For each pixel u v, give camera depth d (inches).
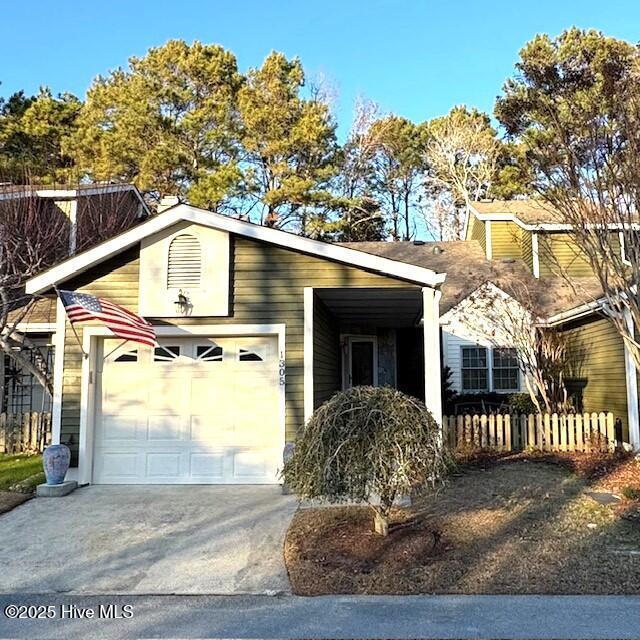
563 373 542.6
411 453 233.3
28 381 547.8
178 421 366.9
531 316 519.8
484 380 605.0
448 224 1331.2
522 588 206.4
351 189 1231.5
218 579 222.1
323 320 426.0
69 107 1077.8
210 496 332.5
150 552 250.7
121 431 366.9
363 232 1226.0
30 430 472.7
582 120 344.5
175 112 1075.9
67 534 273.1
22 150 938.1
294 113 1045.2
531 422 463.2
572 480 362.3
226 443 365.1
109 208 592.1
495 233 742.5
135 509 308.8
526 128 386.0
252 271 367.6
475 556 235.3
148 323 364.5
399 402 245.1
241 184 1000.2
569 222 360.8
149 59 1080.2
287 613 189.8
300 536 263.3
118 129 996.6
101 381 370.3
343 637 171.2
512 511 296.0
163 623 183.6
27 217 497.7
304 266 367.2
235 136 1061.1
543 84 364.8
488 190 1227.2
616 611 186.4
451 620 181.5
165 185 993.5
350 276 365.7
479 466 404.8
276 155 1038.4
